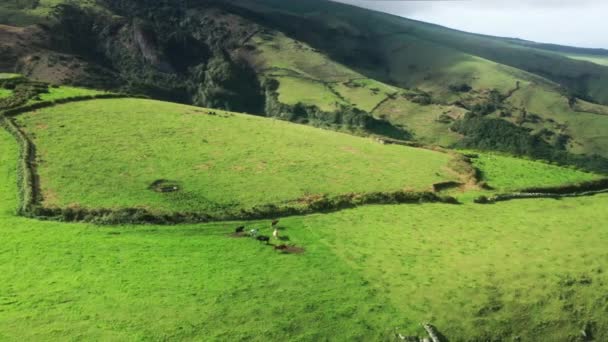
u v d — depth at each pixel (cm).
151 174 6944
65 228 5344
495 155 10238
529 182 8294
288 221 6097
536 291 5003
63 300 4025
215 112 10719
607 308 4934
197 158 7725
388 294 4669
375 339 4116
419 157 9144
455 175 8312
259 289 4494
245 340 3869
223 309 4147
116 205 5950
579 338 4609
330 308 4353
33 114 8538
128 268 4609
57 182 6378
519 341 4462
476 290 4884
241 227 5734
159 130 8719
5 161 6862
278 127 10100
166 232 5516
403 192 7162
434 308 4559
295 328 4072
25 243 4900
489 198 7419
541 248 5903
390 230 6081
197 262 4866
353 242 5662
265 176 7338
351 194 7019
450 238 5988
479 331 4428
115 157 7350
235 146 8481
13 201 5875
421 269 5166
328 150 8900
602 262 5653
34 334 3616
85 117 8844
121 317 3897
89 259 4706
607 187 8600
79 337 3634
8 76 11000
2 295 4025
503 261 5494
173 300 4175
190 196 6412
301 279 4738
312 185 7194
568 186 8212
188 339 3778
